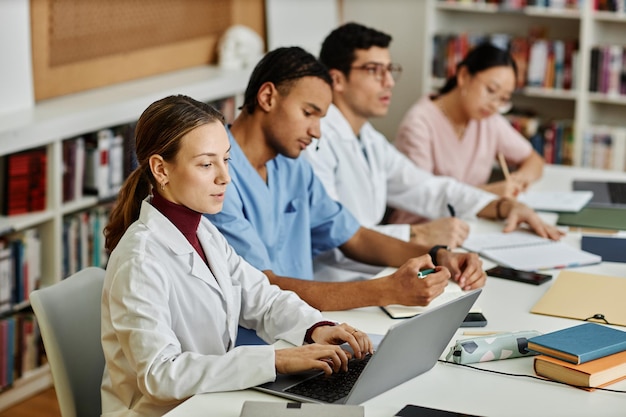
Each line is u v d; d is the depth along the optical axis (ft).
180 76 14.92
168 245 5.91
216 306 6.19
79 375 6.39
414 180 10.71
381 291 6.91
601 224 9.52
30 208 11.62
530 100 18.17
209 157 5.82
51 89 12.74
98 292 6.67
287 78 7.45
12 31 11.57
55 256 11.92
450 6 17.70
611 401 5.34
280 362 5.57
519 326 6.63
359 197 10.19
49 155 11.68
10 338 11.30
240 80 15.30
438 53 17.97
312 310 6.51
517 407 5.26
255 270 6.79
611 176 12.15
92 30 13.33
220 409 5.21
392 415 5.14
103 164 12.66
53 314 6.32
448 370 5.81
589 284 7.51
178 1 15.06
